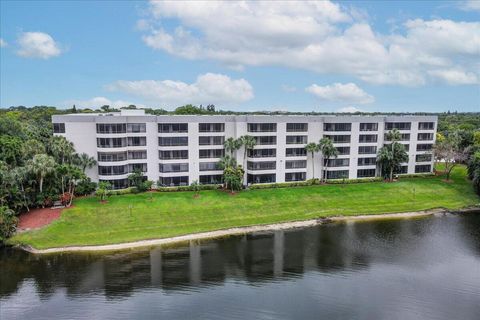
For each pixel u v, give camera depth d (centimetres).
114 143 7969
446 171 10500
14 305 4325
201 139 8600
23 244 5900
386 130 9856
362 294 4578
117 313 4178
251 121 8738
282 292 4628
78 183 7819
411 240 6269
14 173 6606
